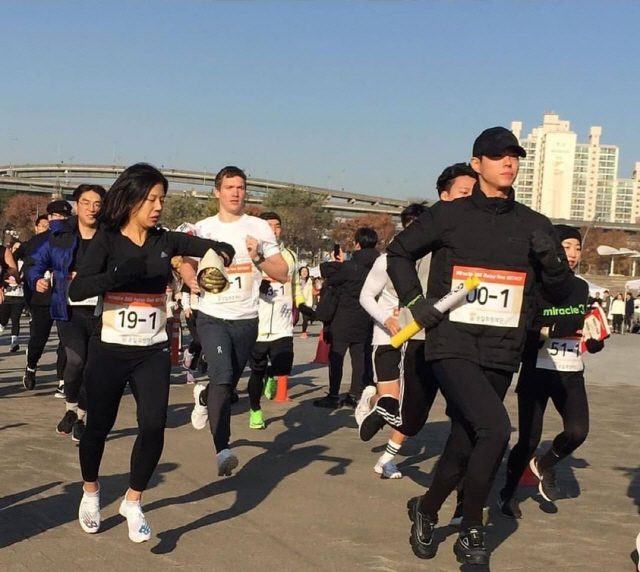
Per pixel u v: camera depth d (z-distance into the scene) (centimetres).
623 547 488
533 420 547
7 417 830
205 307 627
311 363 1498
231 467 577
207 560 440
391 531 504
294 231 8212
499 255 433
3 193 12319
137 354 451
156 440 449
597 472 692
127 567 424
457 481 448
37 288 727
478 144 440
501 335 431
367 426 634
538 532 516
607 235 10788
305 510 542
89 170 16262
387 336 631
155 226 471
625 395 1241
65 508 519
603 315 584
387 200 14550
